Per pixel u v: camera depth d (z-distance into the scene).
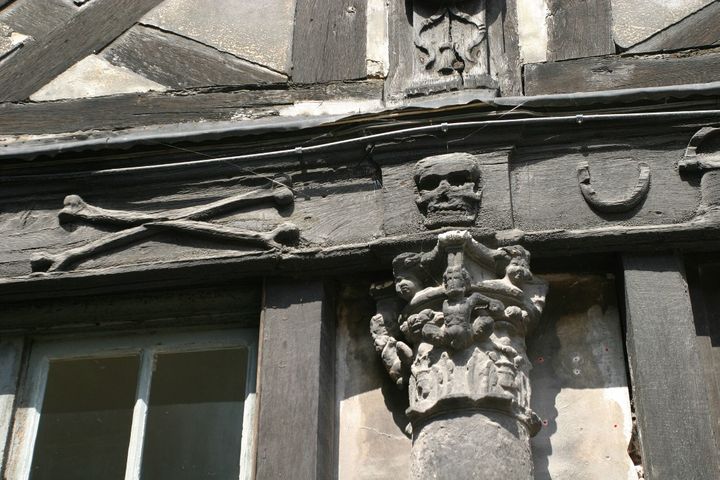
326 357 4.45
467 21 5.00
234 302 4.68
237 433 4.47
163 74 5.20
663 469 3.95
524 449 4.05
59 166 4.94
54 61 5.33
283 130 4.77
